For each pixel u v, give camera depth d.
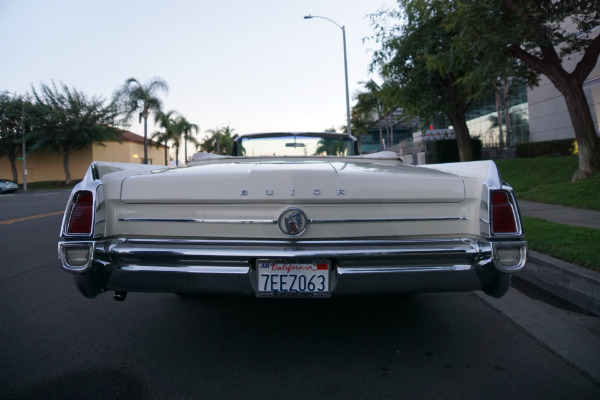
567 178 11.89
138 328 3.42
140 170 3.24
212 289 2.44
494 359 2.82
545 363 2.75
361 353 2.93
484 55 9.26
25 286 4.77
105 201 2.54
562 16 9.16
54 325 3.50
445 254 2.40
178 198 2.50
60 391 2.44
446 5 9.29
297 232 2.44
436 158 22.34
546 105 21.73
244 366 2.75
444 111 15.57
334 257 2.37
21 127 37.06
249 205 2.48
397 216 2.52
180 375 2.63
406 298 4.13
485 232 2.45
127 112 36.44
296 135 4.77
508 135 25.78
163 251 2.41
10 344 3.12
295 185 2.45
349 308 3.85
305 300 4.08
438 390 2.43
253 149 4.78
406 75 15.34
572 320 3.52
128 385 2.51
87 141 37.22
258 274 2.44
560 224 6.67
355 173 2.54
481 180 2.53
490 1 8.54
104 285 2.52
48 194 27.31
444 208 2.55
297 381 2.55
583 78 10.52
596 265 4.16
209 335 3.26
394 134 63.47
